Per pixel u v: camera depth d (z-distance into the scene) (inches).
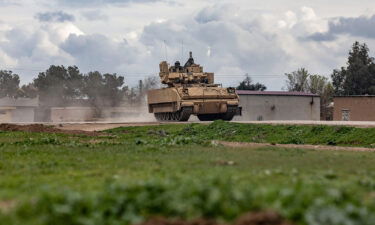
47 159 2839.6
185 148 3582.7
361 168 2450.8
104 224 1353.3
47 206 1432.1
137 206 1438.2
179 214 1391.5
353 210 1366.9
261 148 3585.1
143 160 2748.5
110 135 5629.9
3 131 5649.6
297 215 1350.9
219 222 1330.0
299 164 2571.4
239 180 1898.4
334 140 4869.6
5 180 2062.0
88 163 2637.8
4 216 1413.6
